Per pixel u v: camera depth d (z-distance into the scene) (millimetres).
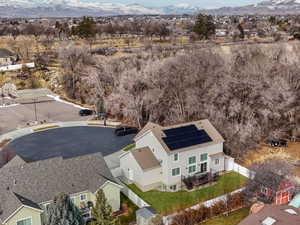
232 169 37250
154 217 26016
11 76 88438
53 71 91562
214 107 46781
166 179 33000
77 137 49969
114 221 23766
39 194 26516
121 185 30922
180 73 57281
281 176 31016
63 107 68812
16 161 31359
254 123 45969
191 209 27812
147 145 35281
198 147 34156
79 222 24359
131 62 72188
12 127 54938
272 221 21422
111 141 48094
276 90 48031
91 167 30078
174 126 36250
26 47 106250
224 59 69188
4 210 24312
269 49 77938
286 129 49062
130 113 55969
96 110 62500
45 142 47812
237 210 29375
